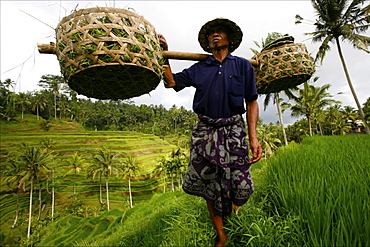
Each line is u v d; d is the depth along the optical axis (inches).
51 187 1392.7
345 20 684.1
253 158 59.7
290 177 87.0
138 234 115.3
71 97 3646.7
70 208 1247.5
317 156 120.3
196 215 70.5
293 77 91.1
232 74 63.3
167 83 70.4
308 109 1048.8
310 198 61.1
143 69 59.0
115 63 53.9
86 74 59.3
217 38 66.5
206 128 61.7
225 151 58.0
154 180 1565.0
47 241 705.6
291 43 94.7
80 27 55.4
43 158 1182.3
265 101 963.3
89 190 1424.7
